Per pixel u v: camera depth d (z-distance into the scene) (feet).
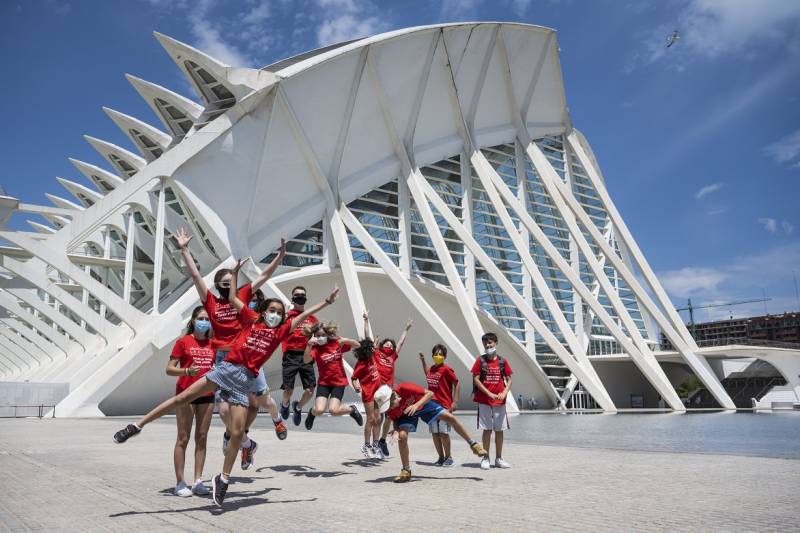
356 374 28.78
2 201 87.56
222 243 98.22
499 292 133.18
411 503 16.75
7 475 22.20
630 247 131.13
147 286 120.88
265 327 17.70
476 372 25.44
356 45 106.83
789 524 13.70
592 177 143.43
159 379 91.09
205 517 14.75
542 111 147.54
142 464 25.86
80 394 79.97
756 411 102.17
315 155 109.91
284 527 13.60
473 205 134.31
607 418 76.13
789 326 406.00
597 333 149.48
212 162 97.55
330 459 28.43
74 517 14.65
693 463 26.27
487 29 126.21
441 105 127.75
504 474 22.99
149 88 108.78
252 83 99.96
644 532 12.91
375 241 111.24
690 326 311.88
